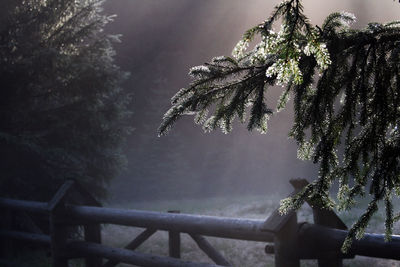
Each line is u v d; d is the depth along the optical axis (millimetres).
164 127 2498
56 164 10523
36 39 11547
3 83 10617
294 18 1869
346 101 2254
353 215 10945
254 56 2090
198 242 4625
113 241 11133
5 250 8438
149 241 10695
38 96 11086
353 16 2246
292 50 1829
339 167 2344
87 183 11078
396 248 2873
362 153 2316
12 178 10289
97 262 5797
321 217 3520
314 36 1847
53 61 10398
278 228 3408
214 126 2592
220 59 2494
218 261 4543
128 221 5031
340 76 2285
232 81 2521
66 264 5965
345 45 2221
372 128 2238
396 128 2311
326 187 2357
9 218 8266
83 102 11109
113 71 11461
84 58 11453
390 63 2162
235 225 3943
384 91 2164
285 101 2461
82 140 11094
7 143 9719
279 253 3516
